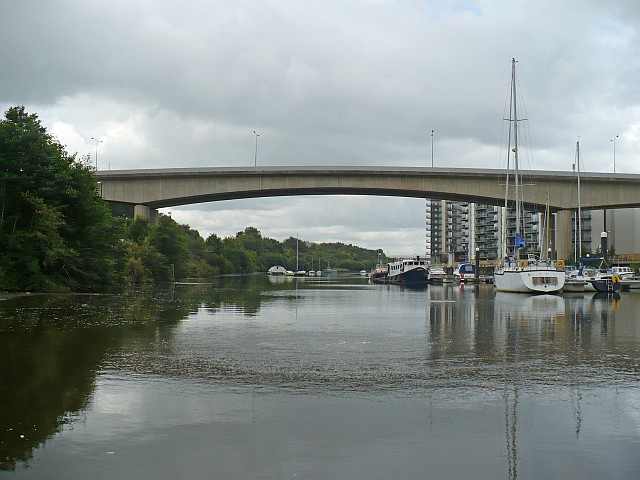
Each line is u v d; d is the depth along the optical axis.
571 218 92.06
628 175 89.75
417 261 115.81
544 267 62.69
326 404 11.12
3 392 11.88
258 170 91.19
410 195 97.31
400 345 18.98
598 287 63.50
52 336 20.55
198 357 16.25
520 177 90.12
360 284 102.31
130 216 148.50
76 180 56.91
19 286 50.91
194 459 8.23
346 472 7.84
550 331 23.47
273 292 62.12
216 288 72.31
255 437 9.16
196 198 95.81
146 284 83.00
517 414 10.50
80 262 55.28
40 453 8.41
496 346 18.88
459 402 11.31
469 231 194.00
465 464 8.14
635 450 8.71
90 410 10.59
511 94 73.56
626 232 140.12
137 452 8.48
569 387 12.63
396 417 10.28
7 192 51.88
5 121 53.28
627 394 12.02
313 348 18.16
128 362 15.37
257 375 13.76
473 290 73.56
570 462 8.24
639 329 24.31
